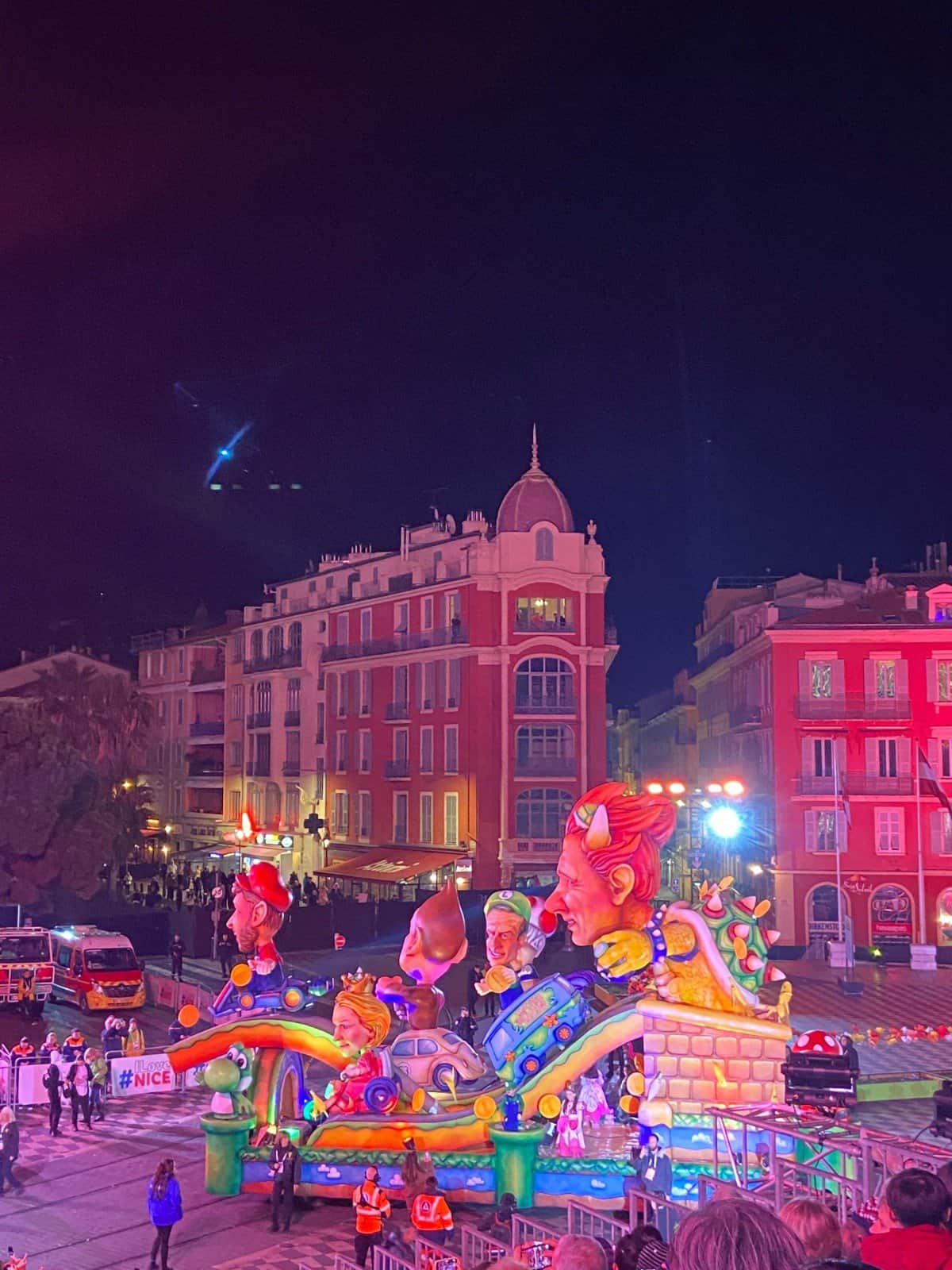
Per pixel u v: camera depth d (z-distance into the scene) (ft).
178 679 307.99
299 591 268.41
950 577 208.85
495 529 219.41
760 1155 62.49
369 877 209.46
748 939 74.90
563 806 203.82
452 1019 131.95
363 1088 77.00
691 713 301.63
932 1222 18.60
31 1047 105.70
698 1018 73.36
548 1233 44.50
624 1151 73.56
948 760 185.78
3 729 183.21
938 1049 109.40
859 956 157.79
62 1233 70.03
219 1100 77.87
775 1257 14.15
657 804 77.05
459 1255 60.59
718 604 278.05
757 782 205.26
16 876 181.06
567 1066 73.97
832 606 202.18
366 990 79.36
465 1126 74.38
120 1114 96.07
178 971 146.30
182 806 303.89
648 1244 23.58
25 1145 87.81
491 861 201.98
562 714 204.85
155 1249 62.59
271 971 81.00
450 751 211.41
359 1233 61.00
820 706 188.96
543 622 206.28
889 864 185.16
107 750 219.20
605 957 75.20
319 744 253.44
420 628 221.46
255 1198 75.61
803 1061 62.80
